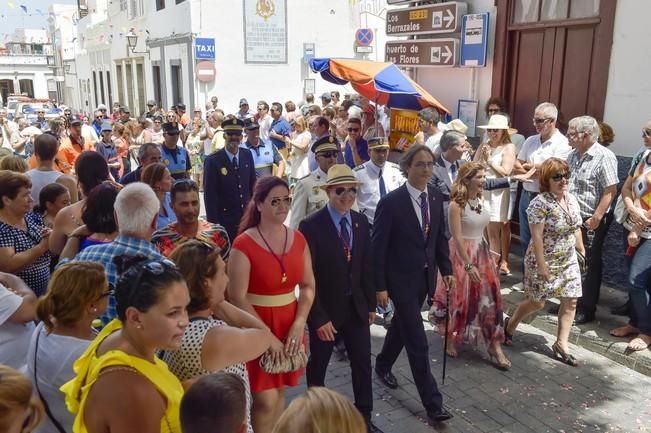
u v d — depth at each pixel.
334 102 13.04
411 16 8.58
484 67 7.71
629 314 5.45
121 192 3.05
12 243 3.75
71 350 2.27
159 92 19.83
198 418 1.62
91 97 34.56
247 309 3.16
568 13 6.60
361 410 3.84
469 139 8.06
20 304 2.94
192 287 2.35
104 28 28.61
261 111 12.86
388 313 5.89
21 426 1.65
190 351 2.24
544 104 6.06
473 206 4.80
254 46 16.12
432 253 4.18
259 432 3.24
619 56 6.02
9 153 5.68
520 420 4.14
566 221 4.75
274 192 3.25
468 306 4.96
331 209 3.77
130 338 1.95
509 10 7.28
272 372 3.14
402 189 4.13
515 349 5.27
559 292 4.83
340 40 17.02
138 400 1.84
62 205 4.29
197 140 12.57
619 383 4.68
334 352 5.12
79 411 1.87
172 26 17.09
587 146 5.33
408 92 7.25
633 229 4.88
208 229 3.93
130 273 1.97
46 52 52.69
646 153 4.95
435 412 4.01
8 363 2.92
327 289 3.74
